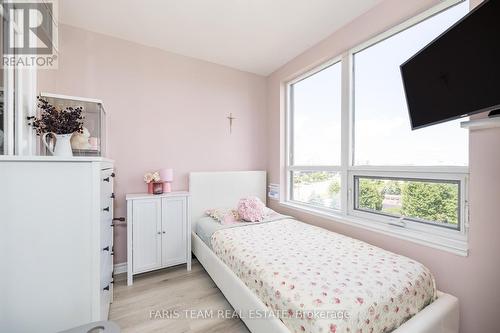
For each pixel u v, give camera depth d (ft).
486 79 3.46
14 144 4.04
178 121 9.14
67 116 4.36
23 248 3.33
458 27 3.80
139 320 5.34
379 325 3.46
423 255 5.27
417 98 4.94
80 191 3.66
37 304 3.39
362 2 6.33
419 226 5.74
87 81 7.48
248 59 9.67
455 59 3.96
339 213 8.02
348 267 4.50
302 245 5.85
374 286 3.81
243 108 10.75
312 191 9.36
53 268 3.48
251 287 4.71
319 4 6.40
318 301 3.44
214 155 9.99
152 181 8.12
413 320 3.72
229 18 6.99
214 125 10.00
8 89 3.91
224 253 6.16
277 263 4.76
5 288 3.24
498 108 3.36
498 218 4.17
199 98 9.61
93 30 7.55
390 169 6.34
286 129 10.61
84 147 5.37
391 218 6.41
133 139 8.26
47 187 3.46
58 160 3.50
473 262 4.47
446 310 4.06
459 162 5.06
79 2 6.20
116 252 7.93
